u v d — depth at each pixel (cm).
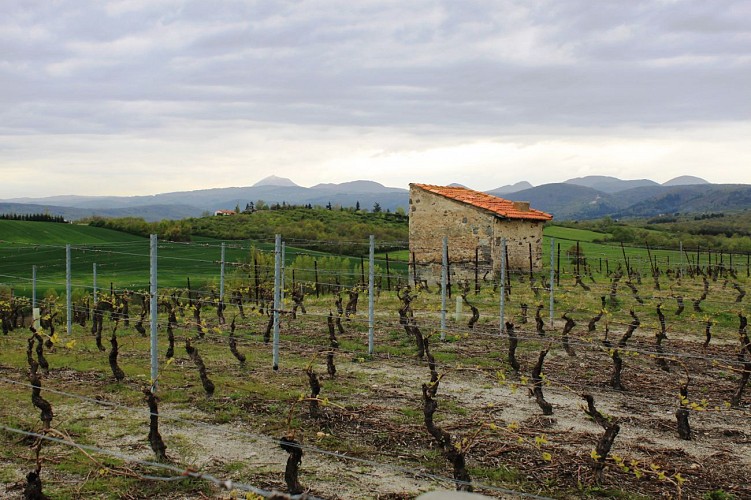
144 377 1516
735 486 930
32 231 6519
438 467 978
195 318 2239
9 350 1966
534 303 2647
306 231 6806
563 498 882
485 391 1421
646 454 1052
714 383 1509
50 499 860
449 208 3488
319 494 885
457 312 2317
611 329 2197
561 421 1212
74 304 2825
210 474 950
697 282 3672
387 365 1664
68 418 1205
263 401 1302
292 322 2381
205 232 6762
